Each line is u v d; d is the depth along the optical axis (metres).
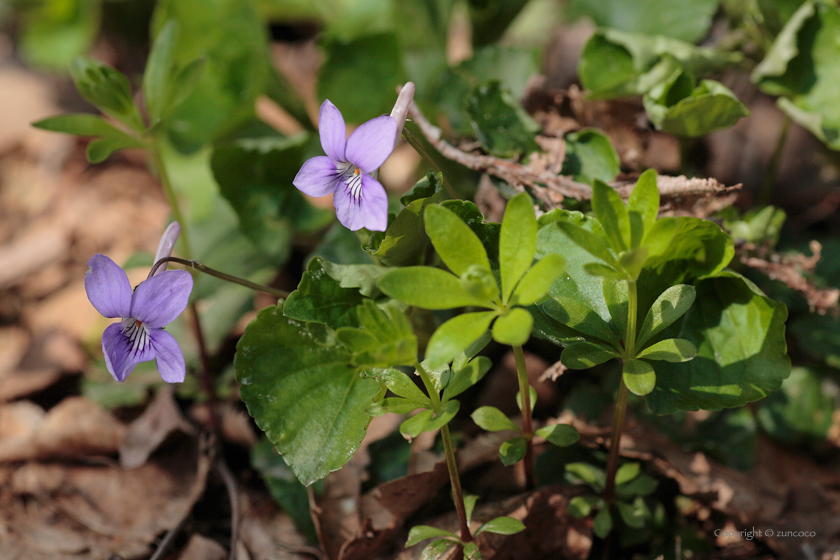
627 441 0.33
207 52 0.38
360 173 0.29
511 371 0.34
